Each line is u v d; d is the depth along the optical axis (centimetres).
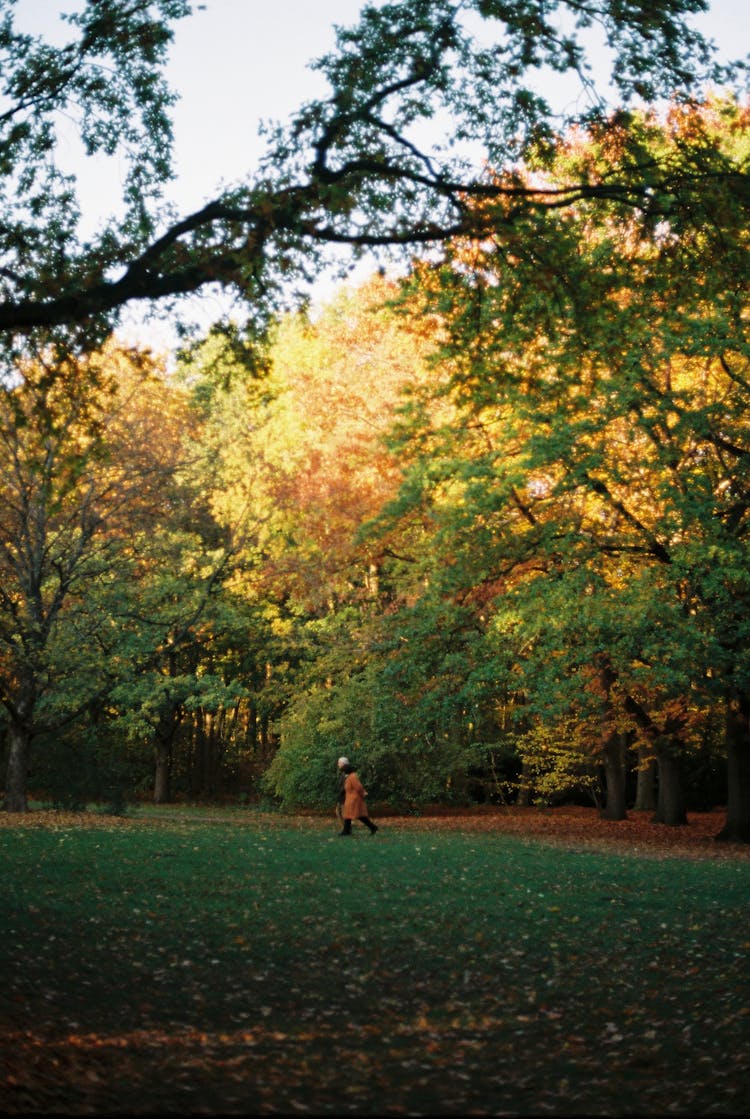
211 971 930
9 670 2920
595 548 2398
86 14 1038
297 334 3356
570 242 1121
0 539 2903
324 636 3469
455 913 1245
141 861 1623
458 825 3000
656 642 2233
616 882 1572
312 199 932
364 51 1056
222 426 3319
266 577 3350
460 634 2627
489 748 3628
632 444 2503
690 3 1053
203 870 1545
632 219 1175
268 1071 664
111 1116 563
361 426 3194
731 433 2461
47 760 2970
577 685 2367
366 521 2561
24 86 1053
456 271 1162
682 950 1071
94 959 950
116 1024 754
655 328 2203
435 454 2441
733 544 2278
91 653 2947
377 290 3134
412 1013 820
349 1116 580
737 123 1216
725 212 1082
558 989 904
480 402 1295
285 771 3516
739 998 873
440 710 2595
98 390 1155
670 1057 714
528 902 1345
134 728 3853
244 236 922
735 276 1141
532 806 4259
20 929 1056
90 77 1080
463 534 2448
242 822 2820
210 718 4803
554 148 1159
